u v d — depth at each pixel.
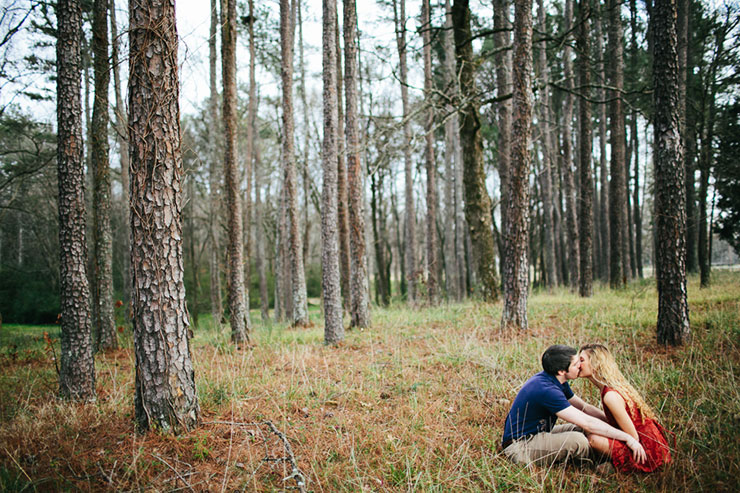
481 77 20.30
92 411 4.76
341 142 14.25
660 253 6.41
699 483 3.10
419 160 27.44
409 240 18.06
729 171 12.60
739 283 11.34
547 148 18.14
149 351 4.10
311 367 6.57
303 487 3.03
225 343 8.96
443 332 8.69
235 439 4.07
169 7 4.25
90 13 10.21
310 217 33.81
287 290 20.25
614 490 3.17
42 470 3.46
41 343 11.20
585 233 12.91
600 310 9.22
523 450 3.60
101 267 9.45
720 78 11.23
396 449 3.82
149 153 4.11
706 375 5.09
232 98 9.35
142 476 3.33
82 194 5.48
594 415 3.80
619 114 14.82
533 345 6.91
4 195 15.16
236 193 9.45
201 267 31.12
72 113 5.36
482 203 12.95
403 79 17.25
